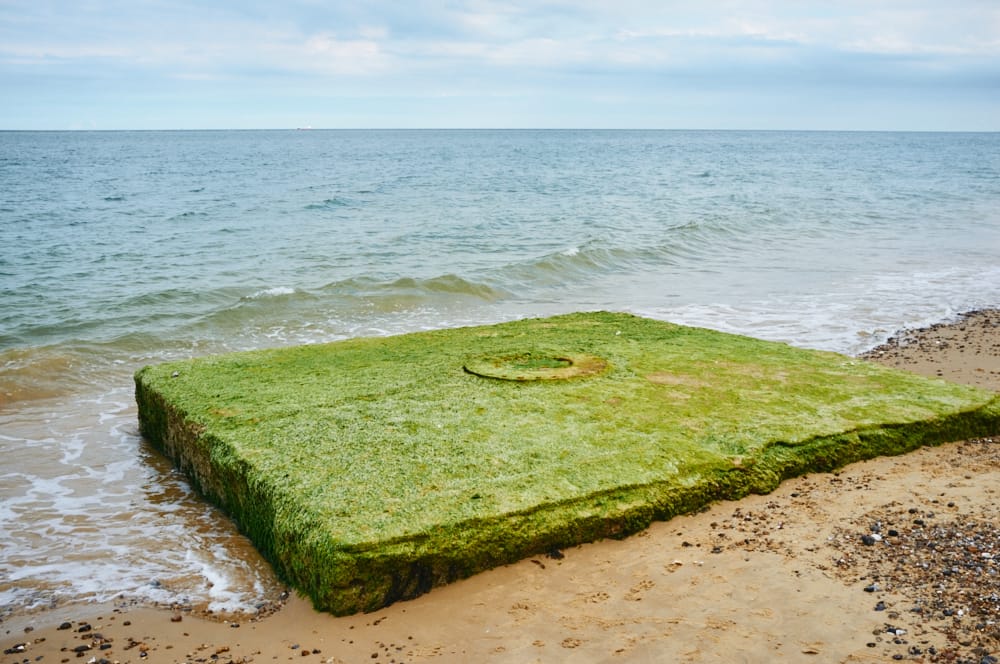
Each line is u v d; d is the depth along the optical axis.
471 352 9.16
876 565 5.22
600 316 11.40
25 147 121.56
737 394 7.67
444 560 5.07
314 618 4.93
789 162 80.12
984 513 5.87
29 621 5.20
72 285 17.80
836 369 8.61
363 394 7.63
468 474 5.81
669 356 8.97
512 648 4.51
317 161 82.00
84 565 5.98
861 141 184.62
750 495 6.25
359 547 4.82
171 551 6.15
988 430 7.48
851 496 6.24
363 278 18.33
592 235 25.56
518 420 6.87
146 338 13.80
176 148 121.31
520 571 5.26
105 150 110.56
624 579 5.16
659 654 4.40
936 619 4.57
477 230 27.00
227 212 32.75
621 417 6.98
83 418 9.81
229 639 4.86
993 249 23.45
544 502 5.45
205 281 18.33
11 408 10.30
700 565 5.30
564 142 168.88
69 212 32.62
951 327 13.86
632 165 73.19
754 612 4.77
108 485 7.52
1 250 22.44
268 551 5.80
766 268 20.27
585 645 4.51
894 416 7.22
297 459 6.09
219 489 6.73
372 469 5.88
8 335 13.66
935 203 37.56
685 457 6.25
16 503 7.13
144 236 25.69
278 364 8.81
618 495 5.71
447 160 84.31
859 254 22.42
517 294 17.66
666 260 21.58
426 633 4.68
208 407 7.38
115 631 5.04
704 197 39.56
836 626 4.57
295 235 25.95
